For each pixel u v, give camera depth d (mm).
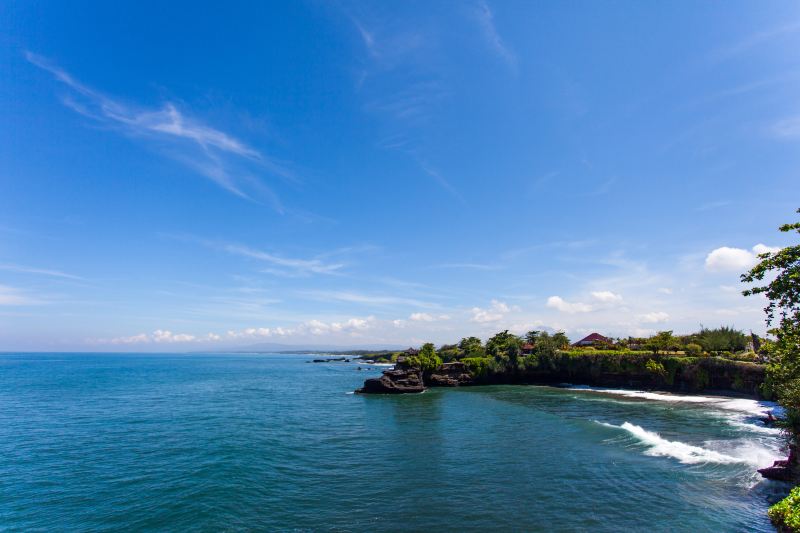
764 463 32062
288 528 22281
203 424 53281
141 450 39344
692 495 25969
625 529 21531
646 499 25500
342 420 56844
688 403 68688
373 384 93188
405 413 63031
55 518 24016
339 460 35625
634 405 66875
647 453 35844
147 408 68312
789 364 21578
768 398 67938
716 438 41219
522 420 54125
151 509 25016
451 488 28141
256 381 129875
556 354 106562
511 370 111750
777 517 17188
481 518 23188
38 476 31469
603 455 35531
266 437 45188
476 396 85875
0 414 61750
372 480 30109
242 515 24000
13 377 138750
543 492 27062
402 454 37469
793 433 32500
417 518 23328
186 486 28938
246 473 31734
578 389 96188
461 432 46938
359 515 23859
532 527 21953
